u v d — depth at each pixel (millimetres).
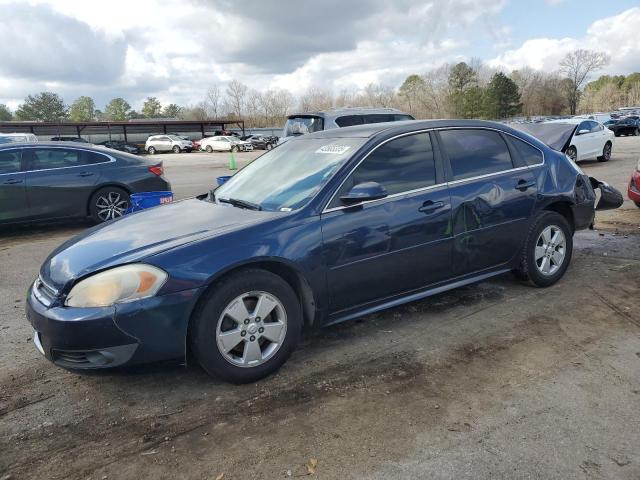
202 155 42125
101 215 8773
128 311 2889
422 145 4047
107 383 3396
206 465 2568
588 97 110438
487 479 2385
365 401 3064
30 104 117875
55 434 2875
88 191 8578
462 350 3662
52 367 3662
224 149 47031
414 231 3820
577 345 3668
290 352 3410
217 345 3115
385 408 2984
